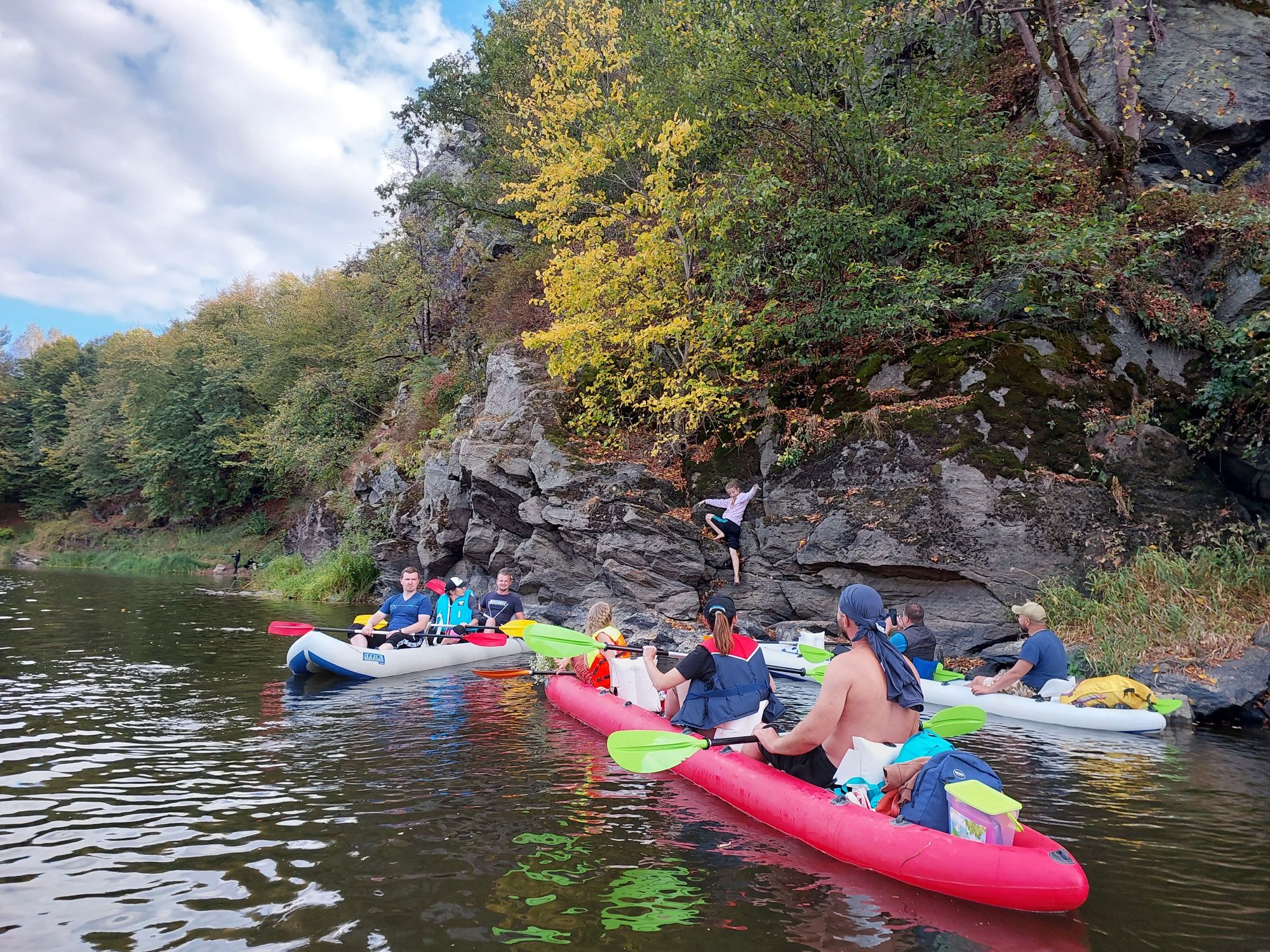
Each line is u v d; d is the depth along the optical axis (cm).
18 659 790
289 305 2831
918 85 976
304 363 2614
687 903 275
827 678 342
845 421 900
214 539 3067
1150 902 283
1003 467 799
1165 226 925
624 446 1123
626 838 340
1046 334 868
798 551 894
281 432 2414
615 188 1352
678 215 1047
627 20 1320
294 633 808
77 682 679
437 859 312
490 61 1878
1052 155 1020
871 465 861
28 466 4294
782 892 286
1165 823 369
